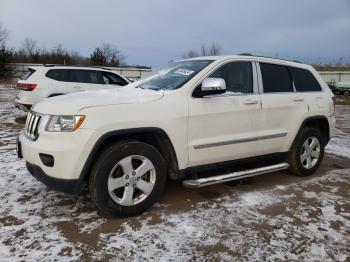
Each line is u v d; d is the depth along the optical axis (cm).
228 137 409
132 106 343
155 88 408
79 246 293
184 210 372
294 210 383
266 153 461
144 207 356
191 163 385
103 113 327
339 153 675
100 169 326
